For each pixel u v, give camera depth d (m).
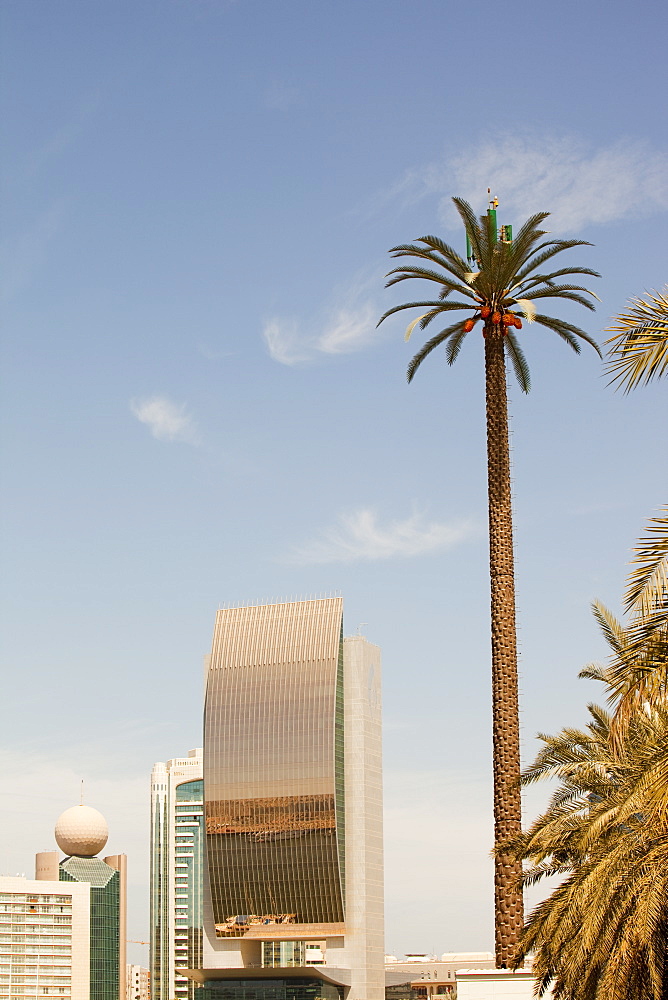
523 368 80.56
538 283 73.75
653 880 44.03
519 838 59.38
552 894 54.25
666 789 36.66
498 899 63.34
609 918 46.47
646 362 32.28
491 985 66.38
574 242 72.44
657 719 52.16
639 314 32.78
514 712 66.12
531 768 60.12
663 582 29.20
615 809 49.12
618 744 30.20
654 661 29.69
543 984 56.00
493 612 67.62
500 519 68.75
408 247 73.44
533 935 55.38
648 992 45.75
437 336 76.69
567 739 59.81
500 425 70.38
